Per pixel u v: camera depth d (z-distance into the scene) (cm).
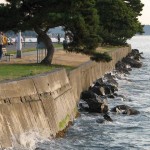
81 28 4256
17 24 4122
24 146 2439
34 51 6706
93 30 4388
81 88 4416
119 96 4844
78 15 4128
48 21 4019
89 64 5131
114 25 8469
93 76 5428
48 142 2725
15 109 2453
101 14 8088
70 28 4309
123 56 10031
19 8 4106
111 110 3938
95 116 3694
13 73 3183
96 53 4622
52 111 2962
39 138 2642
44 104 2852
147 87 5997
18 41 5153
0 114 2288
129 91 5541
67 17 4025
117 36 9412
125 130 3319
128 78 7100
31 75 3022
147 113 3991
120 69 8000
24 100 2589
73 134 3077
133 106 4381
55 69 3559
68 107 3447
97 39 4397
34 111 2677
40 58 5134
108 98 4709
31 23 4050
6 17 4072
